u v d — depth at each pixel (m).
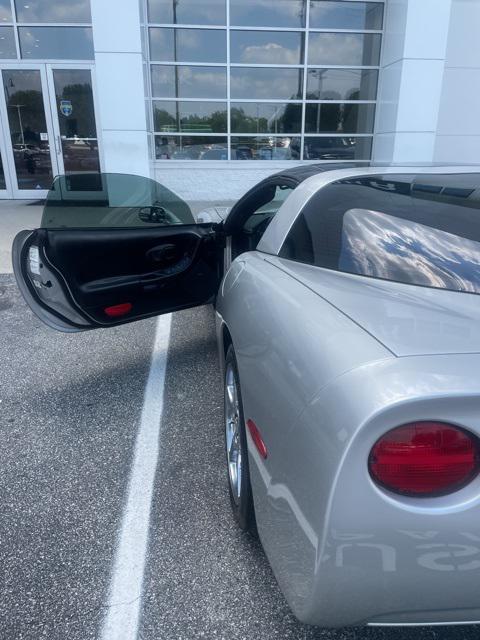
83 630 1.73
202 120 10.77
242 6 10.21
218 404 3.20
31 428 2.95
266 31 10.36
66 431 2.92
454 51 10.60
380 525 1.15
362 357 1.27
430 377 1.16
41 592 1.88
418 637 1.69
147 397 3.29
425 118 9.66
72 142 10.69
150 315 3.37
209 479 2.50
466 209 2.02
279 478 1.44
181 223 3.50
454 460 1.13
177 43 10.30
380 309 1.52
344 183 2.26
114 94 9.01
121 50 8.80
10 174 10.80
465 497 1.14
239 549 2.07
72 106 10.52
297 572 1.31
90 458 2.67
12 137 10.60
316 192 2.28
